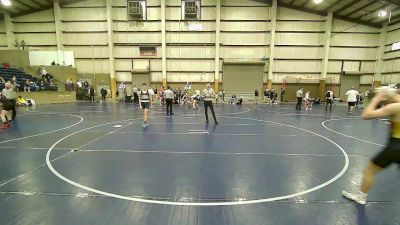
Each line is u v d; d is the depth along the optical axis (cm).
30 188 377
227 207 323
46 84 2158
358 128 948
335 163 509
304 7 2314
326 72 2394
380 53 2333
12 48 2450
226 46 2416
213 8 2350
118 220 290
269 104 2245
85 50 2458
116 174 437
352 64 2397
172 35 2406
